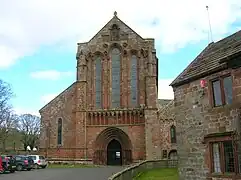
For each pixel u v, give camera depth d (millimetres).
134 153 52094
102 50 56562
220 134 19250
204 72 20938
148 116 51844
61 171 40938
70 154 53375
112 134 54125
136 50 55906
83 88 54625
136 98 54688
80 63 55562
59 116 55125
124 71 55594
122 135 53531
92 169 43719
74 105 54875
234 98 18391
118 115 53719
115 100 55312
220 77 19766
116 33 57031
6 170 39562
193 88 22422
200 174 21203
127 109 53594
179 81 23688
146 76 53812
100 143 53625
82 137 52938
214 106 20375
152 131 51219
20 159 45875
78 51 56438
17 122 101625
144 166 39281
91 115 54219
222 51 21984
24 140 104250
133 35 56625
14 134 103438
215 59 21531
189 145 22453
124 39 56625
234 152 18094
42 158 49094
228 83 19219
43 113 55750
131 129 53031
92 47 56844
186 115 22984
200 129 21438
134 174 30609
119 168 45344
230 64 18578
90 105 55062
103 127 53594
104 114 54031
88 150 53156
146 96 53156
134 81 55312
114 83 55875
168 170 39688
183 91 23516
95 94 55594
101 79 55969
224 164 19141
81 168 46219
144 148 51875
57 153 53812
